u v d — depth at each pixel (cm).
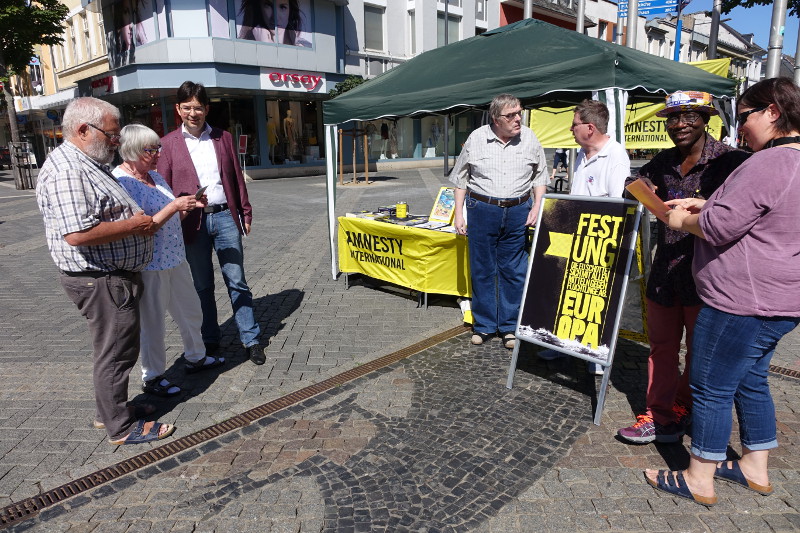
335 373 394
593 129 362
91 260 273
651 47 3481
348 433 314
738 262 212
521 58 501
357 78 1948
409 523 239
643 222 359
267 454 295
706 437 238
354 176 1772
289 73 1975
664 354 286
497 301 461
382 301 561
